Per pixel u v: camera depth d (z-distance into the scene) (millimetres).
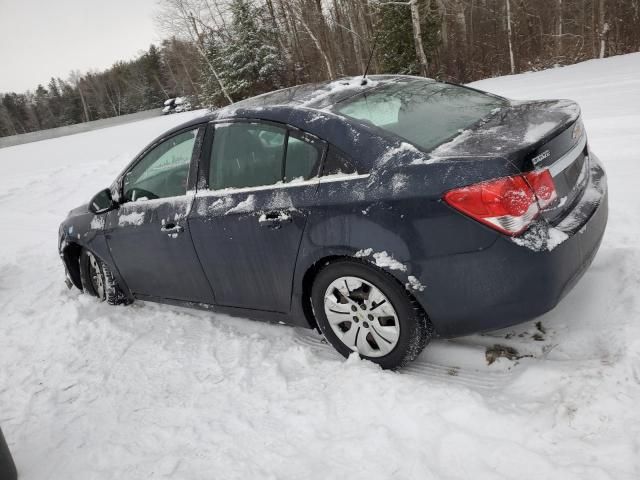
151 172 3773
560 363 2537
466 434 2217
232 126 3207
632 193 4406
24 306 4840
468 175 2262
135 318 4164
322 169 2734
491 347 2846
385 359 2773
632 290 2869
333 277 2773
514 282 2279
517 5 27844
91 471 2502
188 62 48750
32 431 2922
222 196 3211
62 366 3598
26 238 7605
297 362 3096
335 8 31453
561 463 1975
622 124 6613
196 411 2818
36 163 18281
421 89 3256
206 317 3988
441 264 2377
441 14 26078
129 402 3029
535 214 2256
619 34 24641
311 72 32906
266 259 3045
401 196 2400
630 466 1892
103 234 4160
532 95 11273
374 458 2207
